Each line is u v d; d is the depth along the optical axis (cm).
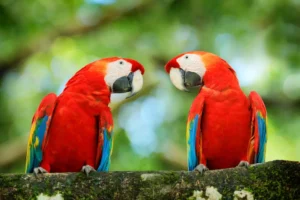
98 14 1741
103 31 1764
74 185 652
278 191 635
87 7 1742
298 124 1606
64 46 1734
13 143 1536
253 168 649
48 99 797
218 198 644
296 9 1605
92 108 805
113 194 649
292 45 1627
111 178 655
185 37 1722
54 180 653
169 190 648
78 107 798
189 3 1599
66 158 791
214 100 806
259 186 640
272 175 639
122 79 887
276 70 1648
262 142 798
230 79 827
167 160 1508
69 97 802
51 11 1683
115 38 1766
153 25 1723
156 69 1741
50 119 787
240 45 1672
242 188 643
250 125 802
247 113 802
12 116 1606
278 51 1634
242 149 798
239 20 1647
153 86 1702
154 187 649
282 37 1622
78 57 1728
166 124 1599
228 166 813
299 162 640
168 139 1557
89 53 1739
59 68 1711
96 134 803
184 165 1503
